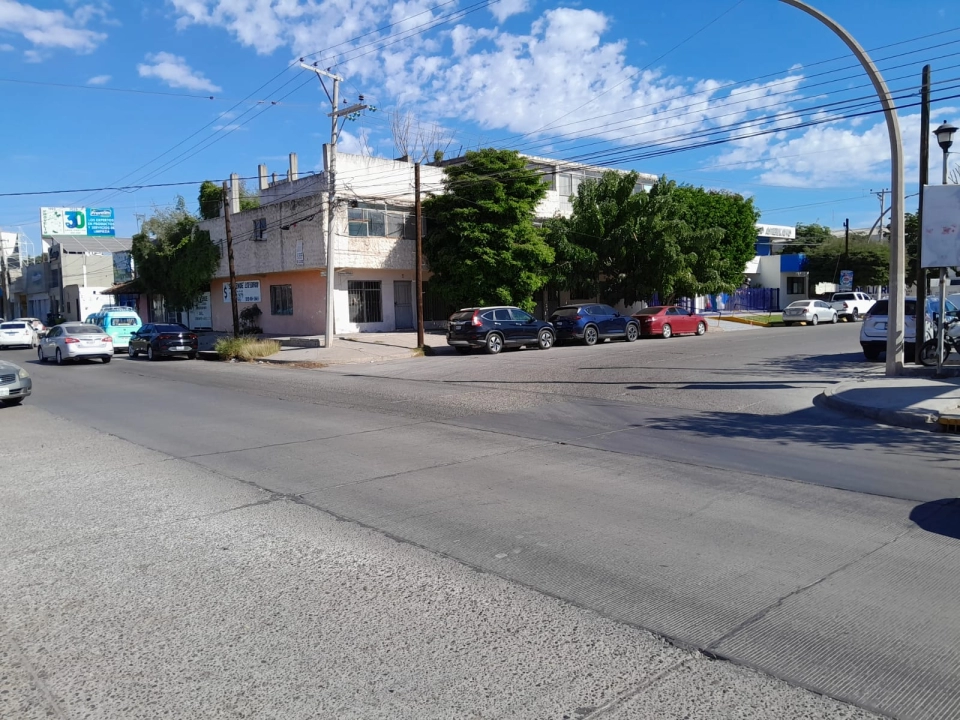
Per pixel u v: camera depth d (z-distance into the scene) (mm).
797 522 5961
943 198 14094
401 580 4863
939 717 3191
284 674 3658
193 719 3281
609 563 5098
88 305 56312
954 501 6523
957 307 18734
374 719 3258
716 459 8445
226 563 5230
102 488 7465
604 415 11844
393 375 18984
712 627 4090
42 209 61031
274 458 8812
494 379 17062
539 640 3977
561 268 33500
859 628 4031
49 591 4770
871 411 11156
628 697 3393
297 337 30750
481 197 29719
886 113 14352
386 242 32312
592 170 40906
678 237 33906
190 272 37875
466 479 7617
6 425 11852
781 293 54906
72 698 3471
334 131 27562
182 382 18484
